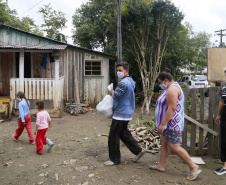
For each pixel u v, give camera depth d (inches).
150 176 142.7
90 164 162.6
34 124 295.9
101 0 727.7
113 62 494.6
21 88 333.4
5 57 410.3
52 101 355.6
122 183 134.1
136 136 214.2
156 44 415.8
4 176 143.7
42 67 400.5
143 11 377.1
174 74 537.0
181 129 135.7
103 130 271.6
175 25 391.2
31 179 139.6
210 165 161.2
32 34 388.2
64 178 140.6
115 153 159.8
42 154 185.0
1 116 317.7
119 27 376.5
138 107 456.8
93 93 430.6
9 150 195.2
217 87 177.3
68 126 289.9
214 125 179.5
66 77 414.6
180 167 156.3
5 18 837.2
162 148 147.9
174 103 129.9
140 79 500.1
